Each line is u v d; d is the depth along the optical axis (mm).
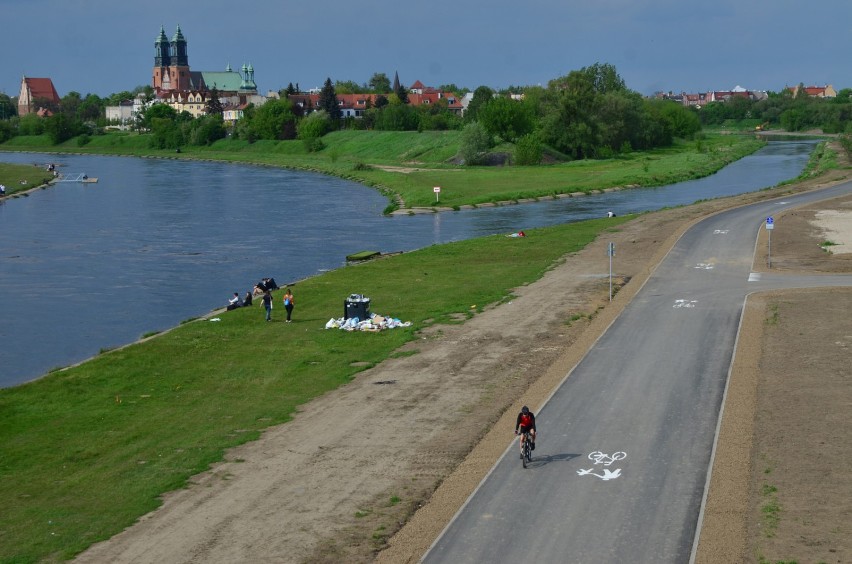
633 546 43781
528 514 47656
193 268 146000
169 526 48625
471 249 150000
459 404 67438
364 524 47812
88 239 179375
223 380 78062
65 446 62750
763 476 51781
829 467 52625
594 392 67625
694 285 106875
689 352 77750
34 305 119875
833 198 194250
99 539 47344
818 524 45469
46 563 44844
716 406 63906
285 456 58500
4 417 69625
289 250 162875
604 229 163625
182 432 64750
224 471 56406
